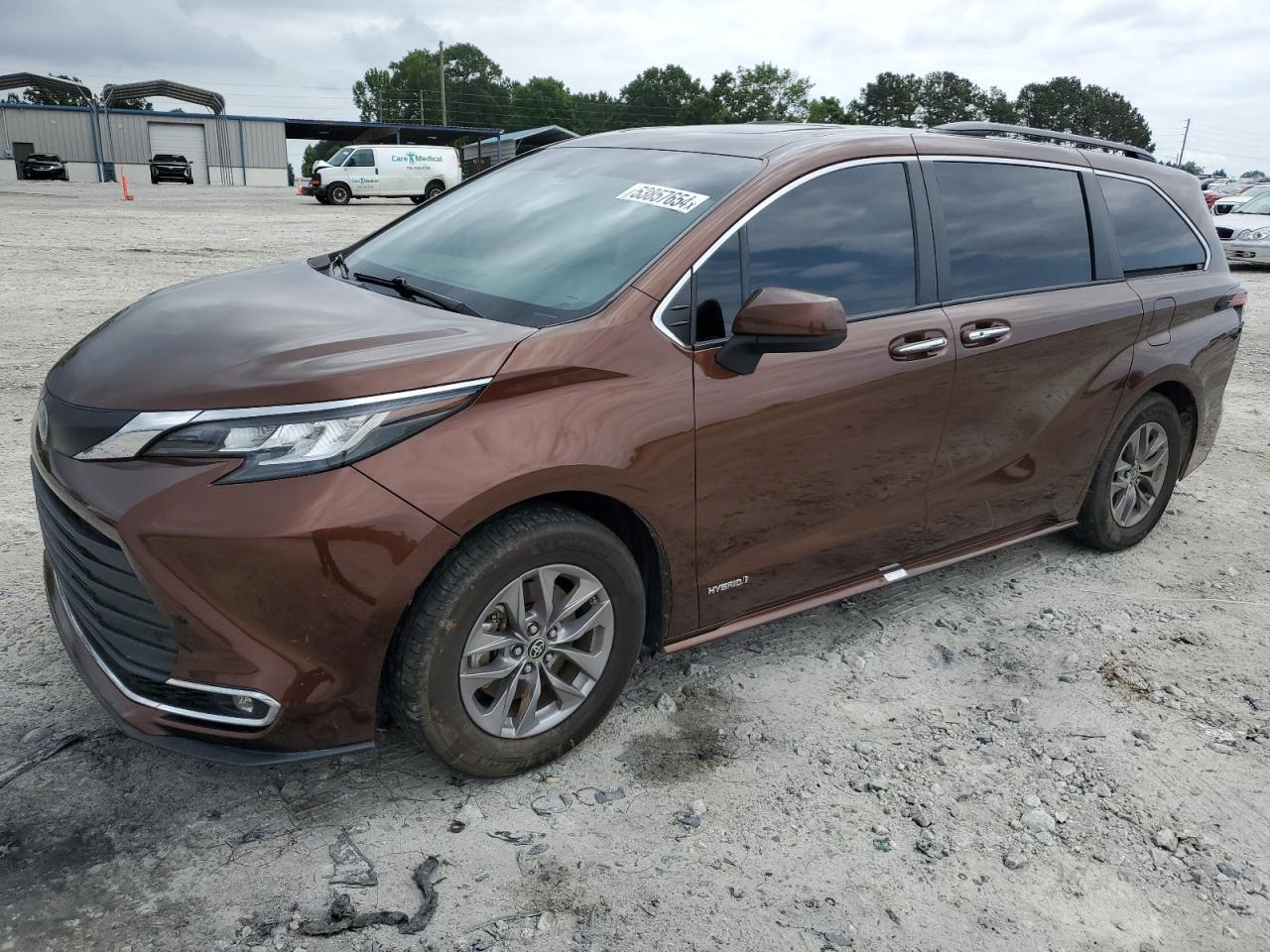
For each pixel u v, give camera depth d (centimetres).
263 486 230
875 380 328
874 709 335
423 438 243
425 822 266
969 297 365
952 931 243
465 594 254
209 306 299
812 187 326
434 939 228
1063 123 14025
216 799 269
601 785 286
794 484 318
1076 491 432
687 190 320
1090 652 383
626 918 238
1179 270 460
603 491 271
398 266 343
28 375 688
